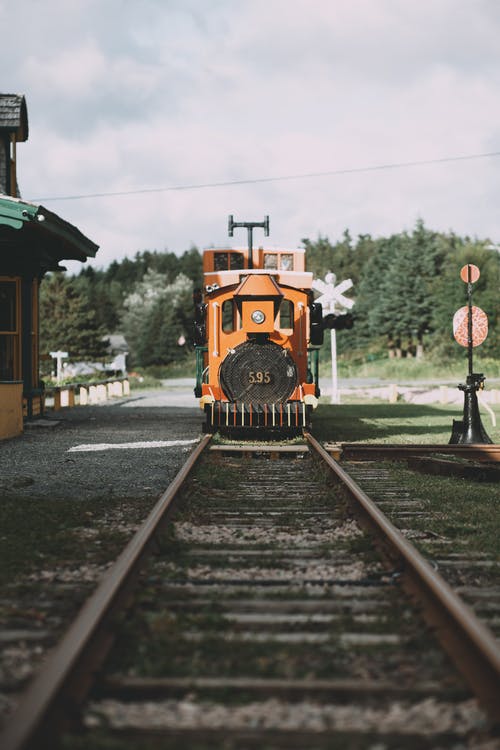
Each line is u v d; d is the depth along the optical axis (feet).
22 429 57.36
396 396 108.99
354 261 474.08
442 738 10.77
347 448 42.96
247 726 11.14
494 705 11.44
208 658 13.58
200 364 55.21
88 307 452.76
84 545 22.22
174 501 27.25
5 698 11.98
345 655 13.71
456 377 210.38
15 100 64.59
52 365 232.32
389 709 11.75
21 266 62.90
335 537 23.24
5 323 63.62
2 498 29.60
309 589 17.65
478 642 12.75
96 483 33.55
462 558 20.90
